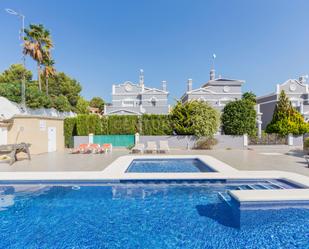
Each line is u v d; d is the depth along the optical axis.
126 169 10.66
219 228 5.40
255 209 5.98
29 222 5.79
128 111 33.09
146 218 5.98
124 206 6.77
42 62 30.44
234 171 9.68
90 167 10.87
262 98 37.19
